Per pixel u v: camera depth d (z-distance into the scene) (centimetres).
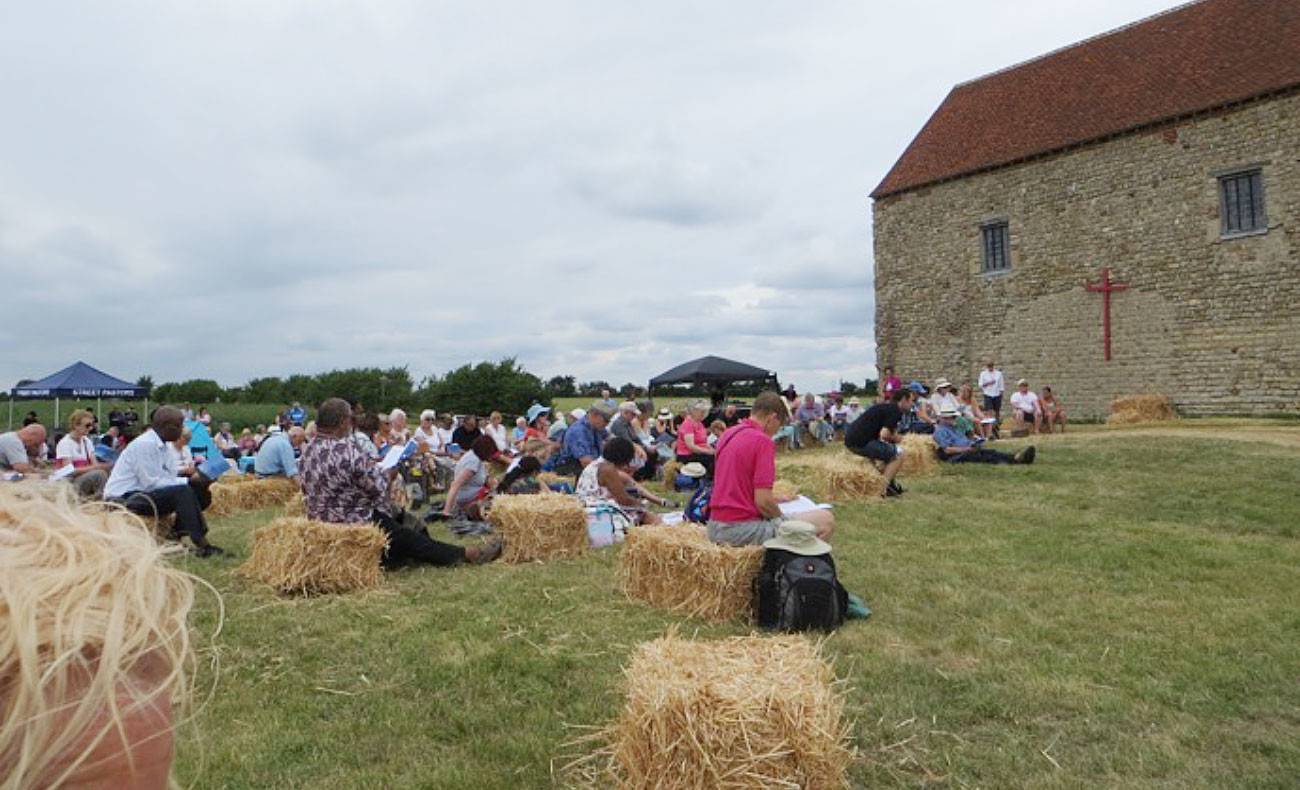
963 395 1496
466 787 273
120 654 52
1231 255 1934
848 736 306
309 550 531
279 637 433
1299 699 338
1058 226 2261
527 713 333
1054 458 1175
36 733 48
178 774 278
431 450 1278
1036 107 2442
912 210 2631
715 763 246
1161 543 648
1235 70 1986
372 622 461
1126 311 2123
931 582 529
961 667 378
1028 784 271
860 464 953
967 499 902
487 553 634
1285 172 1845
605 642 419
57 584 51
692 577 476
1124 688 350
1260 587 516
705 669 271
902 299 2664
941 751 295
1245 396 1908
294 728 320
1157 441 1259
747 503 494
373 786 273
